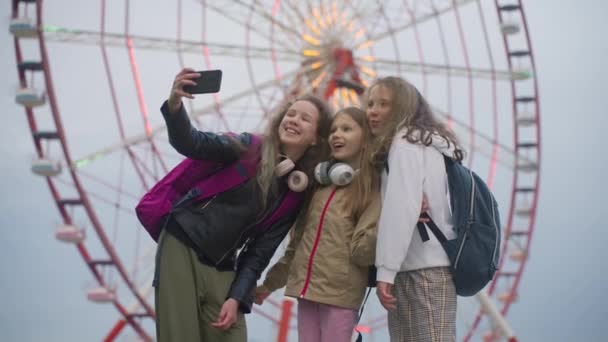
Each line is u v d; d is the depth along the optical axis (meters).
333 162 6.33
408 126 5.98
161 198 5.94
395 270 5.61
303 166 6.45
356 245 5.98
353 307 6.10
